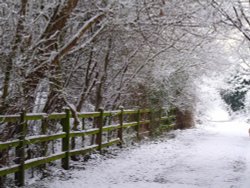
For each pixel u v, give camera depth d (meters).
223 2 10.18
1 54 8.15
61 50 9.77
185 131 22.92
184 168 11.02
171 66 17.59
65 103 10.98
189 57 17.23
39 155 9.37
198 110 29.62
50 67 9.81
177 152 14.15
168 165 11.45
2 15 8.77
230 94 39.81
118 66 14.74
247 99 37.34
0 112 8.31
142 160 12.17
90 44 12.16
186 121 24.98
